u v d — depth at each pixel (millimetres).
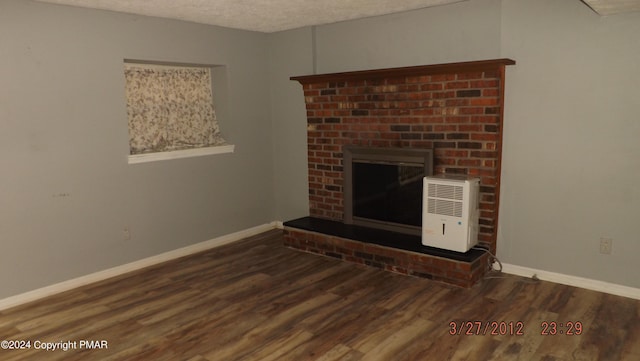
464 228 3418
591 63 3160
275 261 4148
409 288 3441
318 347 2639
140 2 3426
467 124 3586
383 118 4055
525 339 2674
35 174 3389
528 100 3441
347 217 4355
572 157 3318
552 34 3283
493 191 3547
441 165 3773
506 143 3584
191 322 2990
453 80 3598
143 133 4203
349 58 4422
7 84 3205
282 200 5246
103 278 3820
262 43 4988
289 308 3164
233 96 4738
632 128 3068
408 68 3693
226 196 4773
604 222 3250
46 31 3367
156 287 3607
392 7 3801
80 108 3598
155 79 4305
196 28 4332
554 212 3445
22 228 3354
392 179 3998
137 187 4016
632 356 2479
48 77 3402
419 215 3873
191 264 4137
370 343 2670
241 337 2779
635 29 2980
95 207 3748
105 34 3695
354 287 3496
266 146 5156
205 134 4707
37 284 3451
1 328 2961
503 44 3500
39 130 3387
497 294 3297
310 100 4570
